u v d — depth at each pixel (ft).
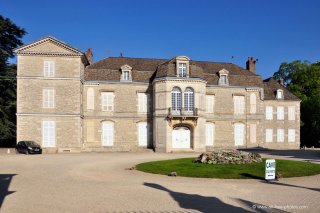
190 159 81.30
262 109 142.72
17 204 37.09
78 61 121.49
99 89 130.31
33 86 118.93
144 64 141.38
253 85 142.31
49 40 119.75
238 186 50.24
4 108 134.62
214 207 36.35
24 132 117.70
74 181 53.11
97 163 80.02
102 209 35.01
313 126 172.65
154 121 127.65
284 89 161.68
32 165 74.64
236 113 140.26
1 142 148.97
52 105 119.65
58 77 120.16
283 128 157.38
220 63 151.94
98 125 129.70
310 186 50.78
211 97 138.21
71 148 120.06
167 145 122.31
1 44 140.05
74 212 33.78
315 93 175.01
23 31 142.20
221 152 75.31
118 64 138.72
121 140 130.62
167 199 40.24
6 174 60.34
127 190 45.85
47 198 40.16
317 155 111.45
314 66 180.86
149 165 72.49
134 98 132.36
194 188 48.16
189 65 127.34
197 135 124.88
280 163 73.20
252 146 140.77
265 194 43.98
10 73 139.95
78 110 120.98
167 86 123.44
